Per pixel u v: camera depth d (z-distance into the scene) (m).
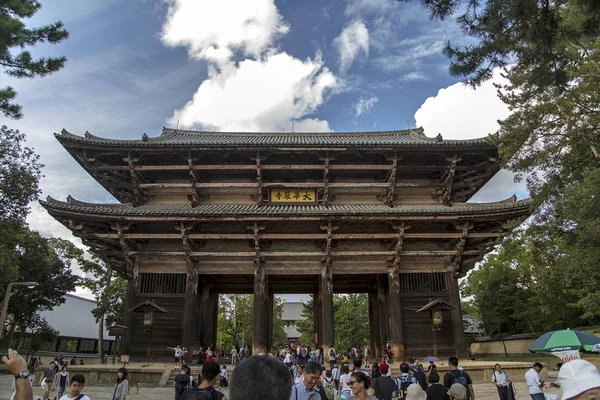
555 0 12.70
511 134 23.20
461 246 29.47
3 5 16.94
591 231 23.75
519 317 51.78
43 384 21.72
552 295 45.12
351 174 32.94
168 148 29.86
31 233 53.59
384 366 12.91
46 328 57.25
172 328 28.72
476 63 13.21
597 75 21.27
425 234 29.28
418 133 39.28
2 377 39.31
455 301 29.59
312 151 30.45
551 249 28.66
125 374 13.77
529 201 27.41
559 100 21.55
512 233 28.08
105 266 56.56
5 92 18.72
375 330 36.88
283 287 38.09
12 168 32.34
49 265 54.06
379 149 30.34
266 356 3.64
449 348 28.67
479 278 55.72
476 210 28.16
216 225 30.95
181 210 29.20
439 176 32.88
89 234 28.44
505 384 15.80
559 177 24.30
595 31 12.64
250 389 3.28
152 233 30.20
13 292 49.56
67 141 28.88
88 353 70.19
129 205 31.05
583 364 4.11
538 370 15.07
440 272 30.59
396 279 29.75
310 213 28.09
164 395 22.47
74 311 74.19
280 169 31.19
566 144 22.75
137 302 29.11
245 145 29.75
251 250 30.59
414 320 29.23
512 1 11.65
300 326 96.69
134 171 30.33
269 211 28.33
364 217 28.30
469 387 11.91
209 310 35.25
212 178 32.72
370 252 29.66
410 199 32.94
